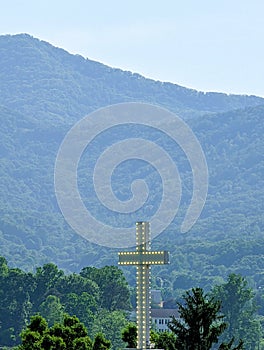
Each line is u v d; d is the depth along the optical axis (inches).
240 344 5270.7
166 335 6210.6
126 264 4495.6
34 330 6717.5
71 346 6525.6
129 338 6087.6
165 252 4443.9
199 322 5270.7
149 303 4493.1
